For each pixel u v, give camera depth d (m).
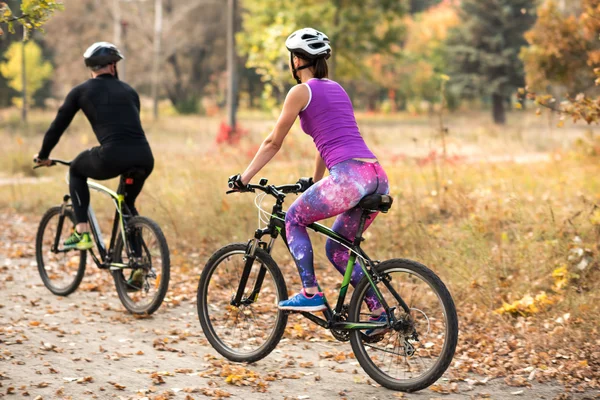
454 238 10.16
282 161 17.52
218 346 6.82
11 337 7.21
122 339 7.29
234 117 29.97
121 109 8.16
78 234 8.41
